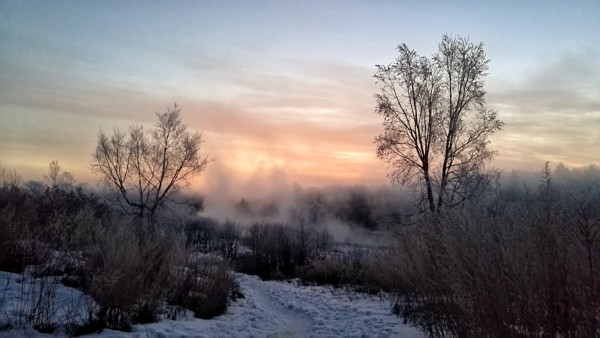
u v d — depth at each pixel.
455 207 9.37
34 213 10.88
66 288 9.11
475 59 25.08
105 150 29.81
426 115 25.62
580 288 5.35
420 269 8.92
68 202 16.50
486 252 6.53
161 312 9.86
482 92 24.88
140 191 30.70
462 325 7.19
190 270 12.59
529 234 6.11
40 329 6.93
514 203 7.05
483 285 6.39
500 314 6.04
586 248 5.46
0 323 6.63
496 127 24.53
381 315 12.36
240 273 31.50
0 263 9.17
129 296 8.16
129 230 10.55
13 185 16.48
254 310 14.16
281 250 34.22
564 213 5.97
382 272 14.39
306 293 20.09
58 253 10.01
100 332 7.47
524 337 5.85
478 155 24.52
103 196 29.52
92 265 9.12
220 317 11.84
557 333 5.55
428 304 8.97
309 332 10.96
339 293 19.23
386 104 25.98
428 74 25.77
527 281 5.81
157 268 11.04
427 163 25.02
